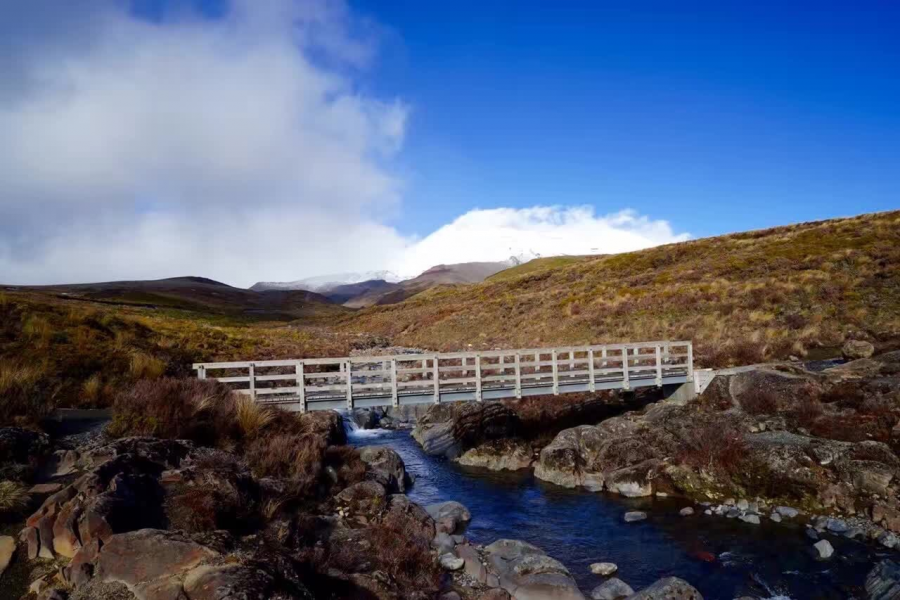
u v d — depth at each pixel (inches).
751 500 541.3
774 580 397.7
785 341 1020.5
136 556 256.5
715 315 1277.1
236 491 346.3
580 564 438.6
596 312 1562.5
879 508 475.8
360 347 1892.2
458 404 928.9
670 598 354.6
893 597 346.6
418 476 709.9
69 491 309.6
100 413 519.2
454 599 357.7
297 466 489.1
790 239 1834.4
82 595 243.0
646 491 600.1
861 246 1507.1
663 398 879.1
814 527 483.8
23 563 273.6
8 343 649.6
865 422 588.4
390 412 1136.8
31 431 389.7
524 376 796.0
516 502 597.9
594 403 904.9
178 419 477.4
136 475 327.6
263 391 672.4
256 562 260.8
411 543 415.8
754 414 672.4
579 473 662.5
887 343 879.1
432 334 2074.3
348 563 351.6
